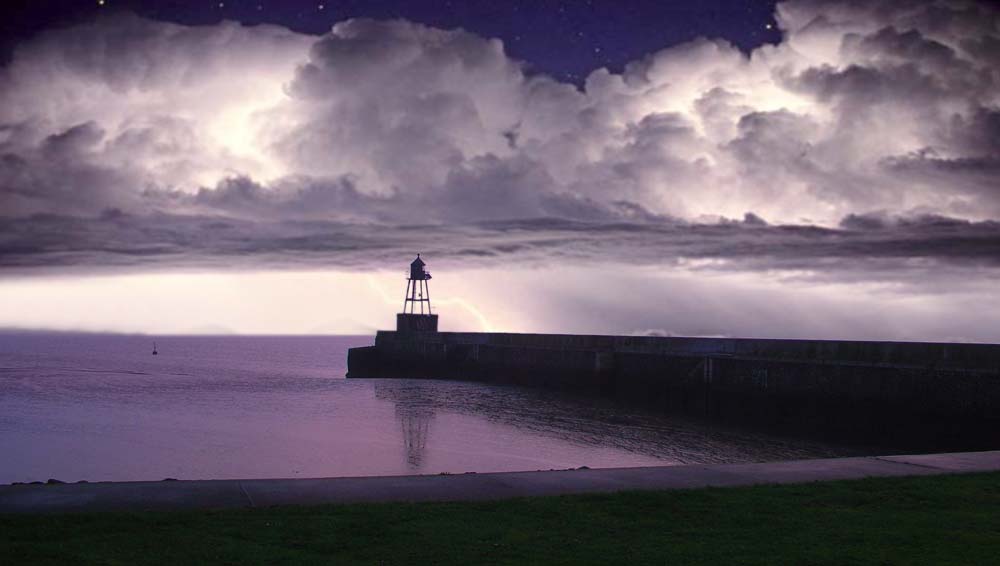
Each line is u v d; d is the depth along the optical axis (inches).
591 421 1648.6
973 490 404.5
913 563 286.4
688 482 426.0
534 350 2434.8
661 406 1865.2
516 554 291.3
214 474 1106.7
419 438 1407.5
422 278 3715.6
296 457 1218.6
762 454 1247.5
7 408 1989.4
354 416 1744.6
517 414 1766.7
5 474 1123.3
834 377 1409.9
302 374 3654.0
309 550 290.2
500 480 422.3
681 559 289.1
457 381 2743.6
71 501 356.5
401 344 3132.4
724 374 1676.9
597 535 318.3
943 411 1217.4
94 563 269.1
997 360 1177.4
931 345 1294.3
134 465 1176.2
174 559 275.6
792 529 331.3
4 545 285.3
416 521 329.7
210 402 2119.8
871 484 416.8
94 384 2896.2
